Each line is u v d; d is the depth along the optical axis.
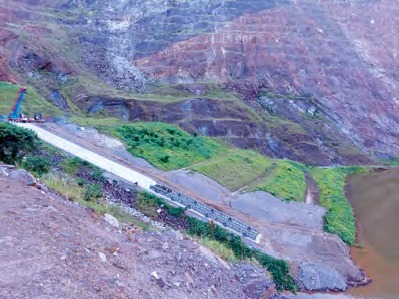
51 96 86.12
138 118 90.81
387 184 80.25
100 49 115.00
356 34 150.62
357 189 76.44
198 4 140.12
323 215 55.84
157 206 43.25
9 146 29.39
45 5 128.88
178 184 54.31
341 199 66.38
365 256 48.16
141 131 69.00
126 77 109.19
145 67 119.88
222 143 88.56
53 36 108.88
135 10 135.75
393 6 159.75
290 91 126.31
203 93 110.38
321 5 155.25
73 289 10.04
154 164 57.59
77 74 98.75
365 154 112.50
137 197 43.91
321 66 136.62
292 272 39.50
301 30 143.25
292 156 101.19
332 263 43.88
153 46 126.69
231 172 63.91
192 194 51.94
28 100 73.44
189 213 43.78
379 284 41.72
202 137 82.31
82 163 47.91
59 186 18.91
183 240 17.52
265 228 48.34
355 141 120.00
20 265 10.20
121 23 128.50
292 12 146.25
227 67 125.12
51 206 14.05
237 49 129.38
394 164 111.12
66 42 109.50
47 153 47.22
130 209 36.66
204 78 120.56
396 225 57.97
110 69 108.75
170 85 110.88
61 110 81.62
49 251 11.11
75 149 53.47
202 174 59.31
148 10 136.25
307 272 39.78
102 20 125.69
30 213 12.91
